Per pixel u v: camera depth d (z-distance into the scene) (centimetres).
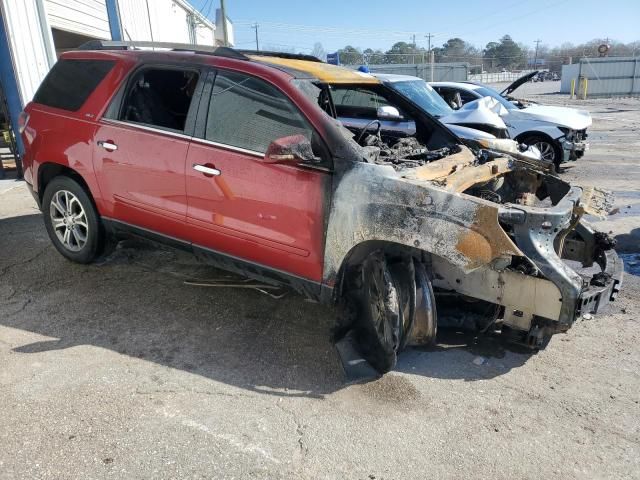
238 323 397
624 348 376
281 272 354
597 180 948
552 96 3809
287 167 332
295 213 333
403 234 304
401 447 273
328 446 272
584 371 346
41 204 496
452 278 343
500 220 303
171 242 405
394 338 330
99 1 1326
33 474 246
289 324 398
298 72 372
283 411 299
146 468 252
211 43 3409
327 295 337
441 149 430
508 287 323
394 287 328
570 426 292
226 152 357
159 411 294
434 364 352
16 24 864
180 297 434
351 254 325
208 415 292
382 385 326
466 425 291
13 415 285
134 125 407
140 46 458
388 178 308
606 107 2775
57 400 299
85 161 432
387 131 541
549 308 311
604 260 392
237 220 357
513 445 277
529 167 439
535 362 356
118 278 466
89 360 341
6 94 866
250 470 254
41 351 349
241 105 360
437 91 1145
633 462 266
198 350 359
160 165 386
